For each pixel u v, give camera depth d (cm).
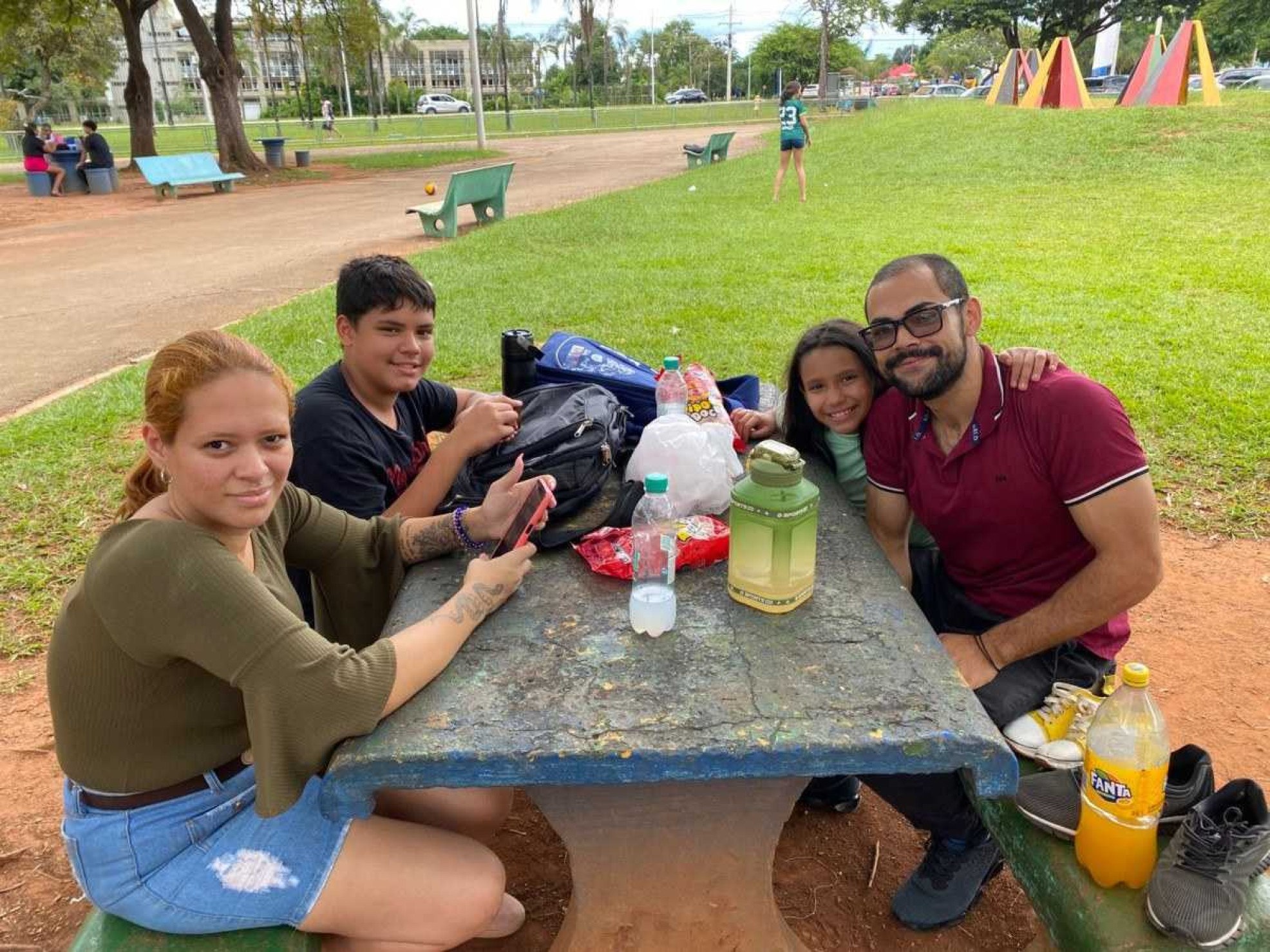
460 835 197
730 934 211
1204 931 168
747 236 1125
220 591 161
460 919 189
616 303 811
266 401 169
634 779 163
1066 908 185
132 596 161
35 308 941
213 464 166
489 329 734
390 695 170
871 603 207
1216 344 646
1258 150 1438
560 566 227
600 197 1550
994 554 243
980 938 239
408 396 321
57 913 251
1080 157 1548
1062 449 219
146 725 172
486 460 257
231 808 180
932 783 219
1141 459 214
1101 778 180
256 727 164
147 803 177
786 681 179
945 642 233
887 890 254
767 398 368
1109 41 4741
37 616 385
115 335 826
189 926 176
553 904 250
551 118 4988
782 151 1396
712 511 248
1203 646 353
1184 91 2103
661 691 177
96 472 508
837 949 235
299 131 4706
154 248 1309
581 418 256
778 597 200
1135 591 216
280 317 795
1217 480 463
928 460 241
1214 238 1005
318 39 3053
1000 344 663
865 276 887
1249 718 314
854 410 269
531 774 163
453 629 189
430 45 10256
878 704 172
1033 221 1144
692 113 4966
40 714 333
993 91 2934
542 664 187
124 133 5681
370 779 163
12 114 4891
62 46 4256
